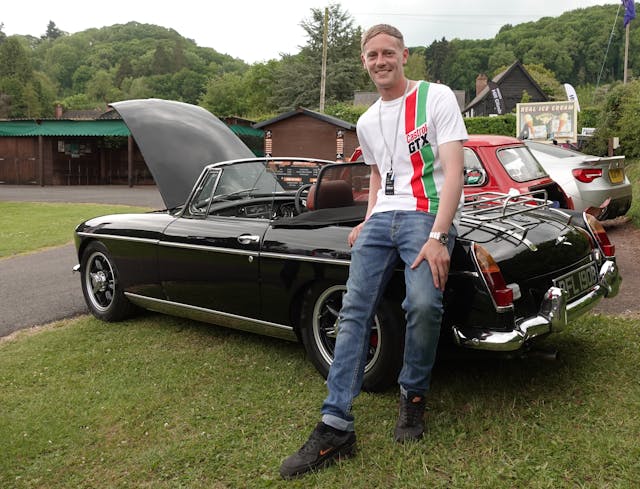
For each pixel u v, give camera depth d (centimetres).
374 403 319
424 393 277
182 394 347
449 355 305
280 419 309
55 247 921
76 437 303
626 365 346
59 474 272
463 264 292
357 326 270
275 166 453
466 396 321
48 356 420
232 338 440
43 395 354
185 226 430
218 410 324
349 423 265
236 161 439
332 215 367
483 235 312
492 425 285
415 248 258
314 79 5509
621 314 450
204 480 259
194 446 287
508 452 262
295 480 255
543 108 1535
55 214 1407
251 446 284
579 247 350
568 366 351
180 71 11012
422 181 265
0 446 296
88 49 14275
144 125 483
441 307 260
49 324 506
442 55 11688
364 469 257
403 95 270
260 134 2788
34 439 303
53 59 13762
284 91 5591
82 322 503
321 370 353
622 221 912
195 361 397
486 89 6072
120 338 453
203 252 408
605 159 765
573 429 277
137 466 274
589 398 307
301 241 354
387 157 272
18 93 8512
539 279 315
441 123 255
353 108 3353
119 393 351
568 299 327
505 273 296
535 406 303
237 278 389
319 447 261
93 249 498
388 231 268
